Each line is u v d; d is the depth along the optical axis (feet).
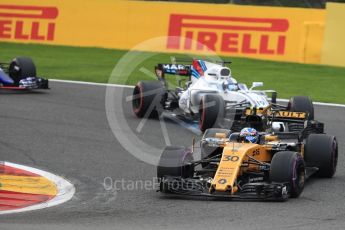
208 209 115.75
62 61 309.22
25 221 107.86
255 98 183.93
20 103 218.38
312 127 149.48
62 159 157.79
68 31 343.87
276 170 121.60
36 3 346.95
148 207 118.93
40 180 140.15
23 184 136.46
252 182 125.49
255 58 316.19
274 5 355.77
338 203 121.29
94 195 129.29
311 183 136.46
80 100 229.25
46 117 200.54
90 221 108.37
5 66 287.07
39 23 346.33
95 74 283.18
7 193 129.70
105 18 339.16
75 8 343.26
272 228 101.71
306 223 105.70
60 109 212.64
